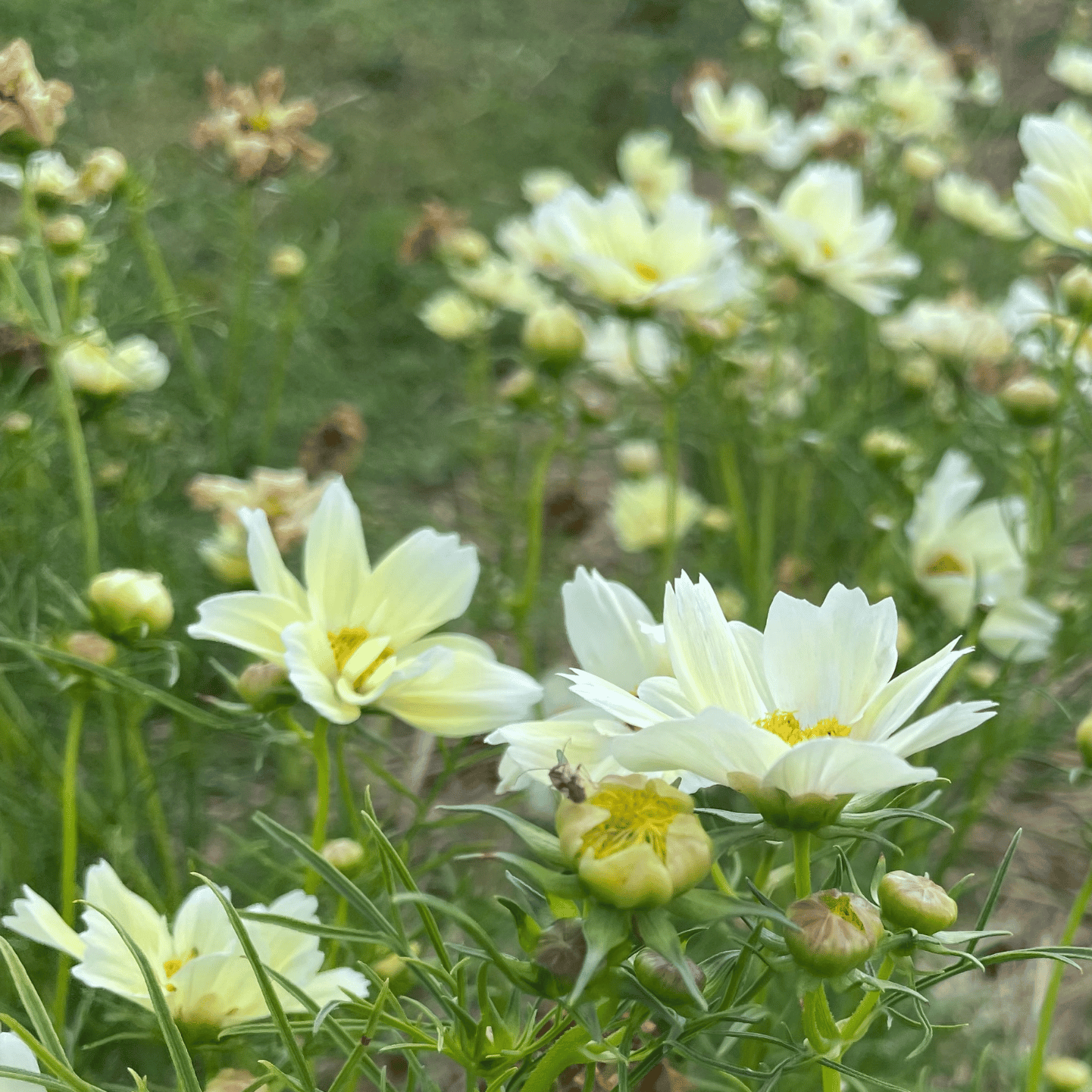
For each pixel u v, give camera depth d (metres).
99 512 0.98
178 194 1.25
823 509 1.35
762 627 1.05
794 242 0.91
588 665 0.64
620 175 2.17
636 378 1.09
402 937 0.59
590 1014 0.56
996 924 0.90
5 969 0.73
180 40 1.50
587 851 0.56
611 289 0.83
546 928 0.57
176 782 0.83
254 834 0.82
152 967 0.63
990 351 0.94
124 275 0.99
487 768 0.80
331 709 0.64
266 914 0.59
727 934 0.60
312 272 1.17
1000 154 1.83
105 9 1.36
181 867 0.81
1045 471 0.94
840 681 0.59
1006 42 1.90
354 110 1.85
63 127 1.21
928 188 1.53
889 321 1.13
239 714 0.66
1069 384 0.81
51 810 0.77
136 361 0.81
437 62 2.03
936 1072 0.78
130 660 0.76
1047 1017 0.67
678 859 0.56
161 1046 0.73
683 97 1.37
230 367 1.11
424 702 0.65
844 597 0.59
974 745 0.98
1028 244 1.56
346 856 0.67
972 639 0.77
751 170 1.58
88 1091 0.59
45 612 0.85
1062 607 0.92
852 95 1.47
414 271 1.70
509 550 1.20
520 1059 0.58
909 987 0.59
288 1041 0.59
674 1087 0.64
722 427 1.12
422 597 0.66
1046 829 0.99
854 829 0.57
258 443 1.28
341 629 0.66
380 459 1.40
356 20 1.77
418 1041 0.61
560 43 2.20
